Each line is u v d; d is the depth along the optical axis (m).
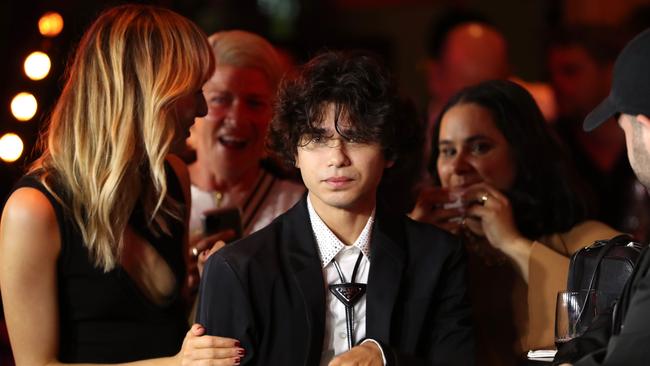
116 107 5.29
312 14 13.41
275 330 4.75
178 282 5.58
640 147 4.37
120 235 5.32
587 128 4.59
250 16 12.09
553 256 5.84
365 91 4.75
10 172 7.21
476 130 6.10
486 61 10.41
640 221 8.67
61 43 7.34
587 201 6.37
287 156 5.03
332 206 4.86
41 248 5.17
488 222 5.94
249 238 4.94
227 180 6.97
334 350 4.79
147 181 5.50
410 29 14.44
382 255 4.90
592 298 4.87
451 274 5.01
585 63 9.95
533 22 13.95
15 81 7.32
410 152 5.22
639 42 4.40
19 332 5.20
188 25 5.52
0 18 8.02
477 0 14.23
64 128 5.32
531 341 5.79
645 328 4.09
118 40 5.34
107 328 5.35
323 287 4.81
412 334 4.86
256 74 6.83
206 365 4.65
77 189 5.25
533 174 6.14
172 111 5.39
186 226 5.88
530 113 6.19
